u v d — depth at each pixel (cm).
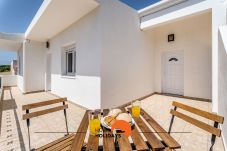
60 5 384
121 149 112
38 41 789
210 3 378
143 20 531
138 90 539
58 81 638
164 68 662
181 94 616
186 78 586
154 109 429
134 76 515
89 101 429
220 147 228
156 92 675
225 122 223
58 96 639
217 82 363
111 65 415
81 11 421
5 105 497
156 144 124
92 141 128
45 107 471
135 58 520
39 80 800
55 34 656
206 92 536
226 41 253
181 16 432
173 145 126
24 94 720
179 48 601
